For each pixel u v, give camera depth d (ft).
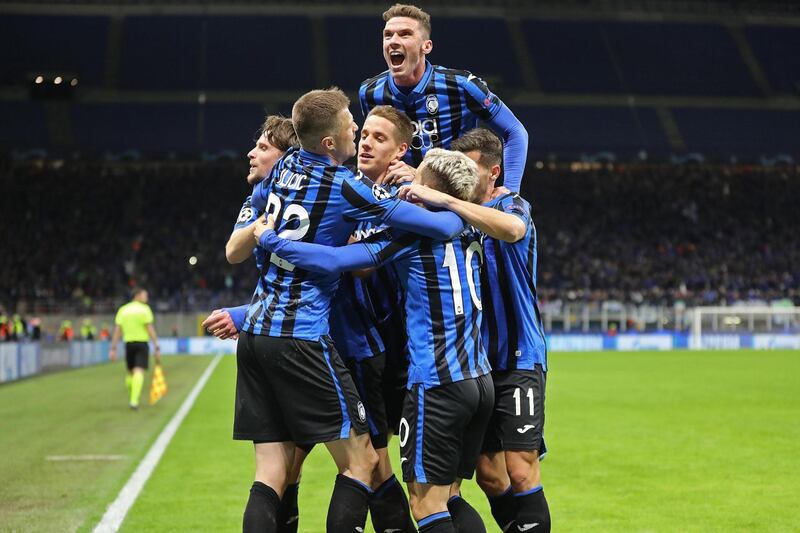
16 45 374.43
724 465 66.64
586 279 309.01
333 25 397.60
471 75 37.68
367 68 378.94
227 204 326.03
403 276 32.01
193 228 313.73
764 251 329.52
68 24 388.57
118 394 128.88
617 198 347.97
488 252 35.50
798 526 46.85
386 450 34.91
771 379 154.81
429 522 31.42
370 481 32.27
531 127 369.09
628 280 309.63
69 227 309.42
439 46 394.32
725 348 286.87
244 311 33.83
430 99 37.58
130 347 106.22
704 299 296.10
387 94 38.19
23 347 166.81
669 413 102.99
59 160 339.36
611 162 362.53
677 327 287.28
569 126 371.15
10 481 59.00
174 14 397.39
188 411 104.42
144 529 45.88
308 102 31.42
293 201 31.45
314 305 31.24
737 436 82.94
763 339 288.51
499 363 35.35
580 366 194.80
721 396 124.06
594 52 403.34
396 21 36.65
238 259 33.24
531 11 417.28
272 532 31.09
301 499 54.29
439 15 410.52
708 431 86.74
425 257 31.50
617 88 390.42
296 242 30.96
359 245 31.12
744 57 409.90
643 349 281.54
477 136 35.01
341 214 31.24
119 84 368.27
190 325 270.87
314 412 31.01
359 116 342.23
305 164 31.81
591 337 280.92
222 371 180.96
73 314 262.67
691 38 414.41
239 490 56.44
